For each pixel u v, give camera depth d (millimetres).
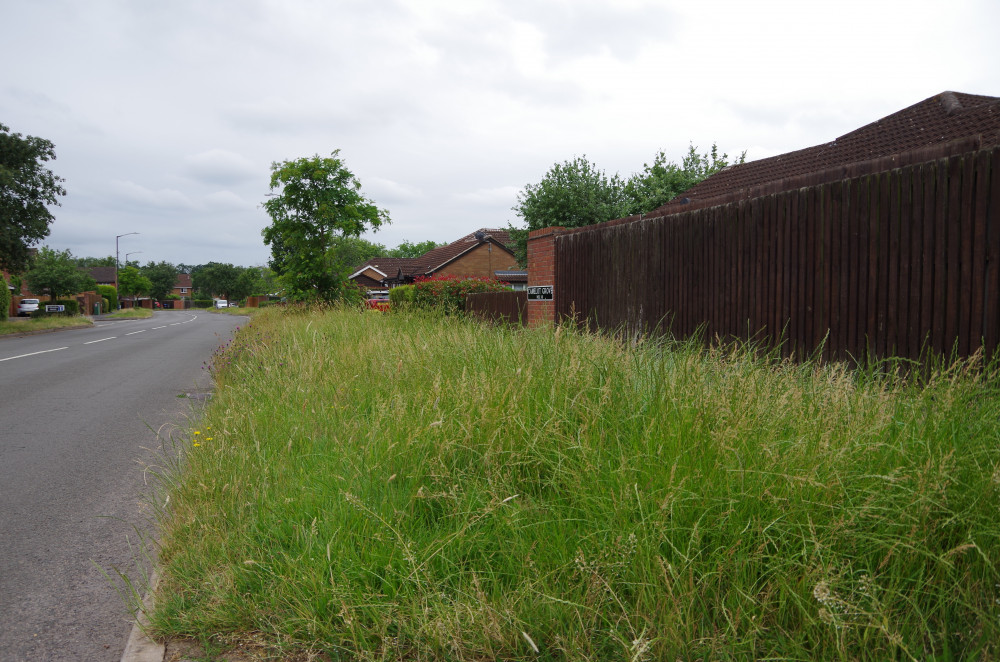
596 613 2363
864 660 2113
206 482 3871
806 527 2484
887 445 2779
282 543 3123
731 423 3061
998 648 2062
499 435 3588
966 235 4434
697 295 7387
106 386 10594
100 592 3262
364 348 7180
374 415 4340
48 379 11531
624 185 30391
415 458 3531
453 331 6871
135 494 4820
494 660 2291
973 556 2424
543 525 2852
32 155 27344
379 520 2924
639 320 8430
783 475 2609
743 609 2324
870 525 2510
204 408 7020
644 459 3020
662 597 2316
